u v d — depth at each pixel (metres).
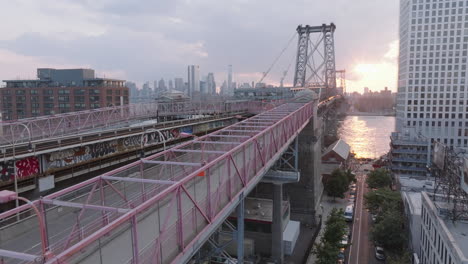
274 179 43.38
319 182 65.50
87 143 33.19
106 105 108.38
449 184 37.28
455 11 108.81
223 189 20.69
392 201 51.00
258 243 45.97
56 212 20.25
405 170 83.00
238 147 22.77
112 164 36.91
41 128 37.28
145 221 18.19
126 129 40.94
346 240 47.75
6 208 26.69
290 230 50.06
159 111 65.38
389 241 43.59
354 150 143.88
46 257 9.84
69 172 31.81
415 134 97.56
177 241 15.09
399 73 125.75
